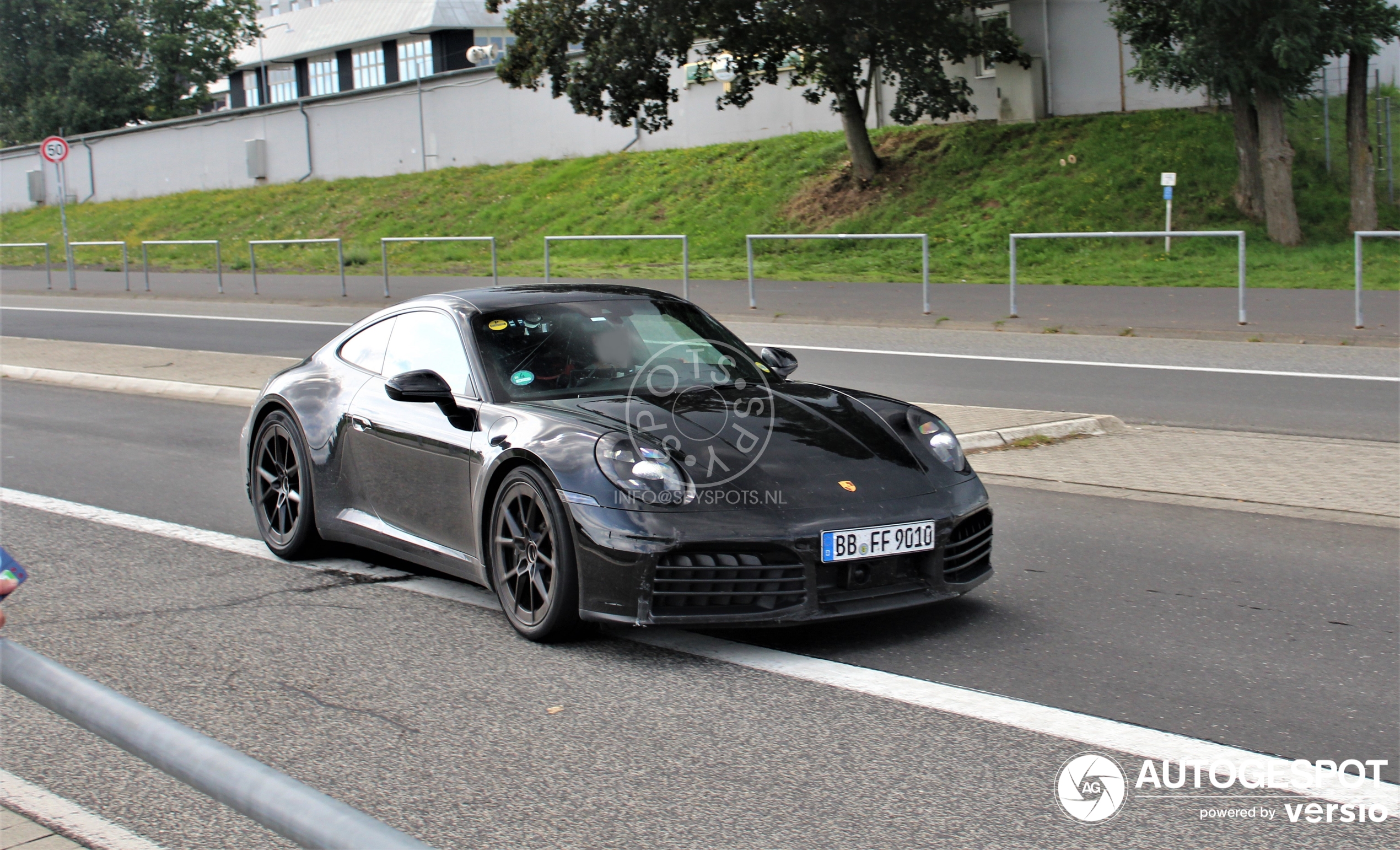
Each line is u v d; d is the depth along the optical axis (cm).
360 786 334
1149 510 661
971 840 298
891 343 1417
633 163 3447
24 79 5597
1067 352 1305
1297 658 432
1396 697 393
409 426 513
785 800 322
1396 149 2519
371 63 6112
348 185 4119
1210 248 2186
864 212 2739
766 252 2642
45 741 372
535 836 303
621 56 2683
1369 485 700
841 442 473
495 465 464
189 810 323
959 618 482
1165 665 426
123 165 4941
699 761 347
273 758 354
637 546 416
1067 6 2834
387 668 430
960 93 2795
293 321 1858
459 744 363
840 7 2542
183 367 1286
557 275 2259
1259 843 296
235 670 430
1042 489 716
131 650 454
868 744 358
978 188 2659
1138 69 2311
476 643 456
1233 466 757
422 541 514
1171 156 2545
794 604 429
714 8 2552
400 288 2231
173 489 756
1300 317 1457
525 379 500
